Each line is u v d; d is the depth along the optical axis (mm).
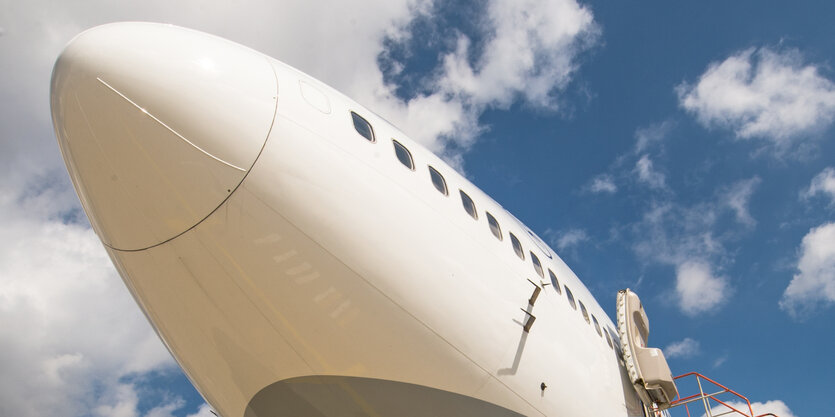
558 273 16375
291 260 10531
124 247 10922
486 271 12594
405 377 11359
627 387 17078
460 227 12664
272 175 10570
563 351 13961
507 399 12312
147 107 10453
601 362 15797
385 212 11352
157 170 10344
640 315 19719
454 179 14031
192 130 10445
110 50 10820
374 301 10922
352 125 12125
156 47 11094
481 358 11906
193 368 12219
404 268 11211
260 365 11297
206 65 11125
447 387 11641
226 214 10375
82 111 10508
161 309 11359
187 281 10758
